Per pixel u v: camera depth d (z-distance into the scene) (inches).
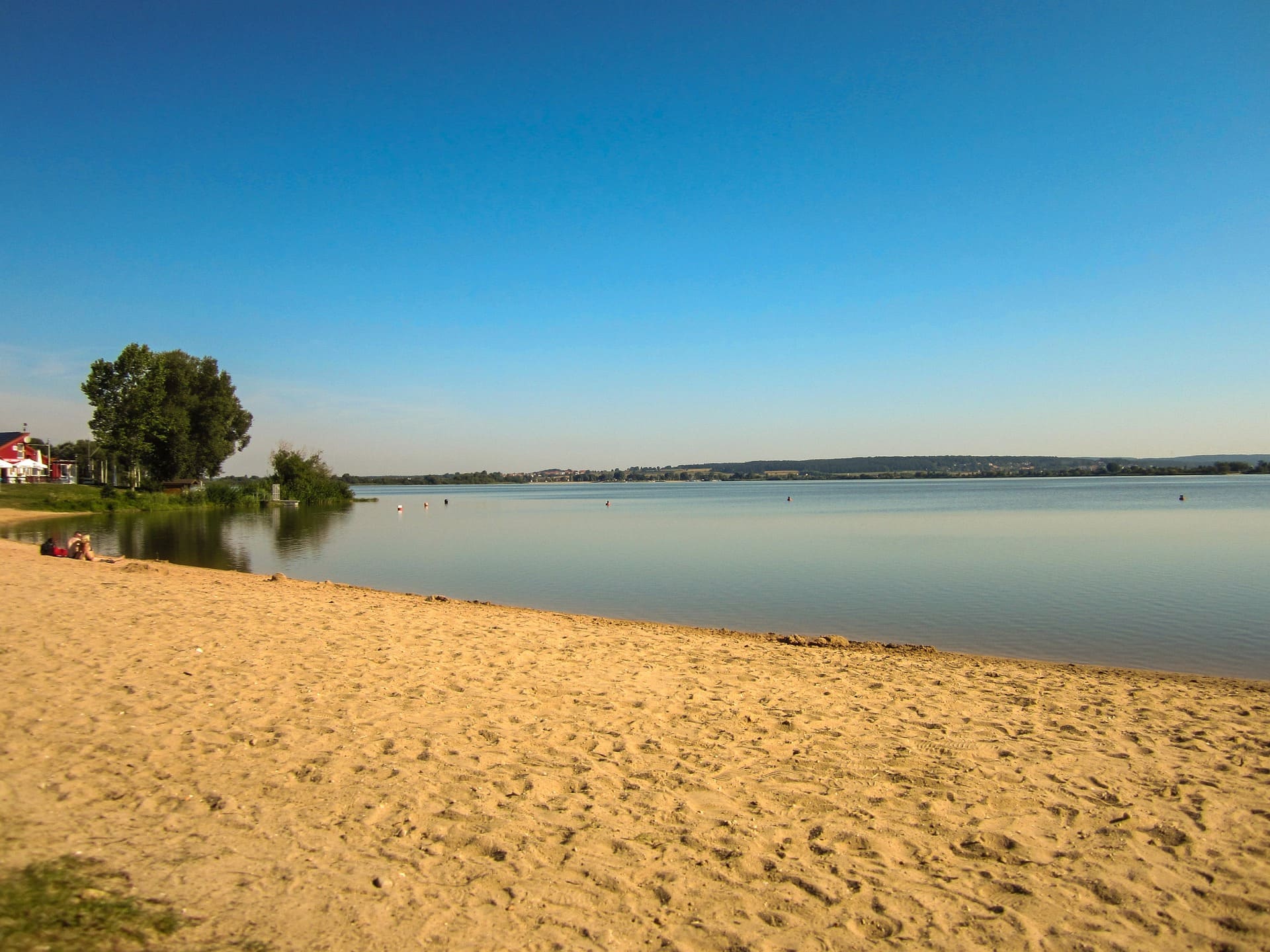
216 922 174.9
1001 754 318.7
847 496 4665.4
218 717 330.0
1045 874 218.2
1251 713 395.9
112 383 2837.1
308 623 568.4
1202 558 1224.8
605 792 267.3
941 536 1696.6
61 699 343.9
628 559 1309.1
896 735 342.3
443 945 173.2
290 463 3720.5
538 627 608.7
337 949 168.1
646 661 489.1
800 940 183.6
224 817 232.5
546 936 179.8
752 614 789.2
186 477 3356.3
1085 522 2079.2
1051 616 759.1
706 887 206.4
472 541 1689.2
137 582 761.0
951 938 186.2
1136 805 266.7
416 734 319.3
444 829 232.7
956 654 580.4
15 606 582.2
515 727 335.0
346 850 215.6
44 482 3639.3
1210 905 202.8
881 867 220.5
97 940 160.4
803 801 265.1
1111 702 414.9
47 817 223.5
